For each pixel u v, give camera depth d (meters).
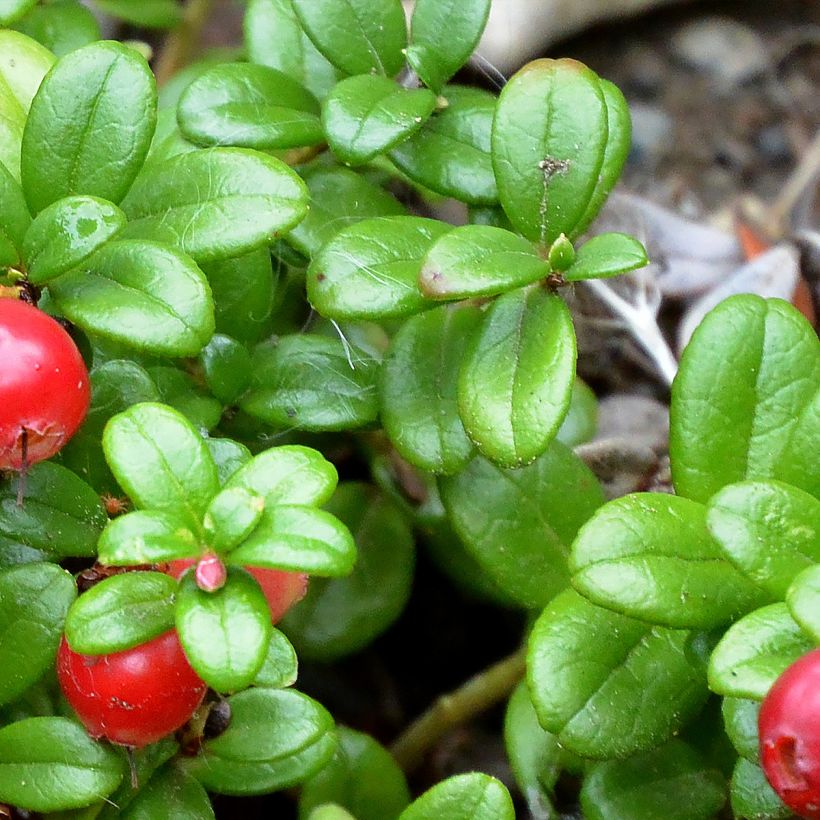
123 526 0.18
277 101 0.21
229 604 0.18
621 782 0.20
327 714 0.19
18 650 0.19
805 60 0.33
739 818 0.20
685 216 0.29
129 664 0.18
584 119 0.20
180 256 0.19
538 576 0.20
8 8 0.21
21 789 0.19
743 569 0.18
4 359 0.18
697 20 0.33
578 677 0.19
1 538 0.19
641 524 0.19
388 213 0.21
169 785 0.19
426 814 0.19
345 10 0.21
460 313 0.21
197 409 0.20
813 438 0.19
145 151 0.19
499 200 0.20
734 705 0.19
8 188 0.19
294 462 0.18
